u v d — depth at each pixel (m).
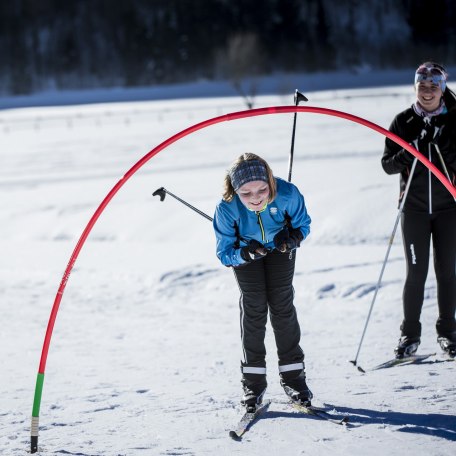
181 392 9.95
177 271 19.81
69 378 11.27
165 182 41.03
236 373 10.94
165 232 26.78
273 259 8.27
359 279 16.88
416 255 10.11
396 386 9.23
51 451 7.62
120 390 10.30
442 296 10.22
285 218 8.16
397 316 14.16
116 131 94.88
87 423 8.66
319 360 11.32
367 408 8.42
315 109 7.87
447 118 9.78
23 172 56.44
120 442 7.82
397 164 9.84
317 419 8.12
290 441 7.50
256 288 8.26
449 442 7.14
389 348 11.79
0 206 37.62
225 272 19.33
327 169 38.66
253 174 7.75
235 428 8.07
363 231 22.02
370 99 122.31
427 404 8.38
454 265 10.08
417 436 7.36
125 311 17.00
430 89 9.62
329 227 22.69
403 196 9.93
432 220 10.04
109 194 8.02
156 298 18.14
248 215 8.11
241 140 67.81
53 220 31.23
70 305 18.00
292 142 8.79
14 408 9.54
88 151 70.56
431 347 11.29
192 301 17.55
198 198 31.50
